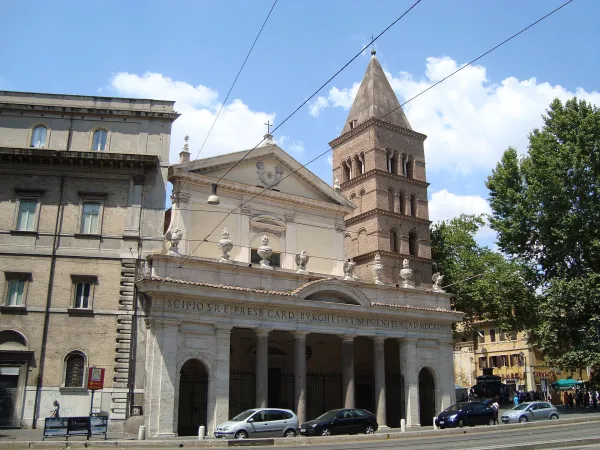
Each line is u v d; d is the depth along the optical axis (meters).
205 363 31.70
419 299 42.69
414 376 40.41
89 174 35.03
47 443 22.89
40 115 36.03
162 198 35.50
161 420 29.48
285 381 40.12
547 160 45.66
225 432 27.64
